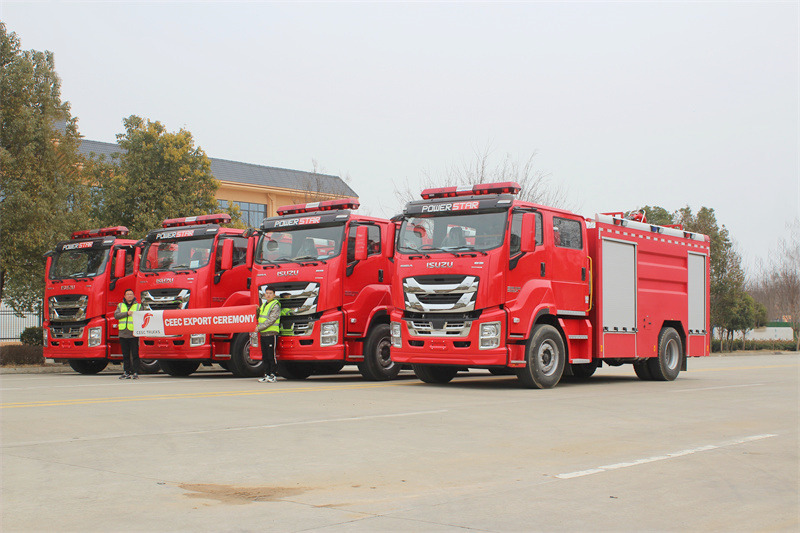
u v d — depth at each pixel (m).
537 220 15.23
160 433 9.20
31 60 25.81
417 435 9.15
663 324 18.92
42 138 24.73
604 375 21.61
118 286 21.44
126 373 18.77
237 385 16.20
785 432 9.95
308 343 17.27
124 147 30.42
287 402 12.51
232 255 19.52
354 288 17.47
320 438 8.89
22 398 13.05
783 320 68.56
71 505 5.94
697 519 5.70
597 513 5.80
